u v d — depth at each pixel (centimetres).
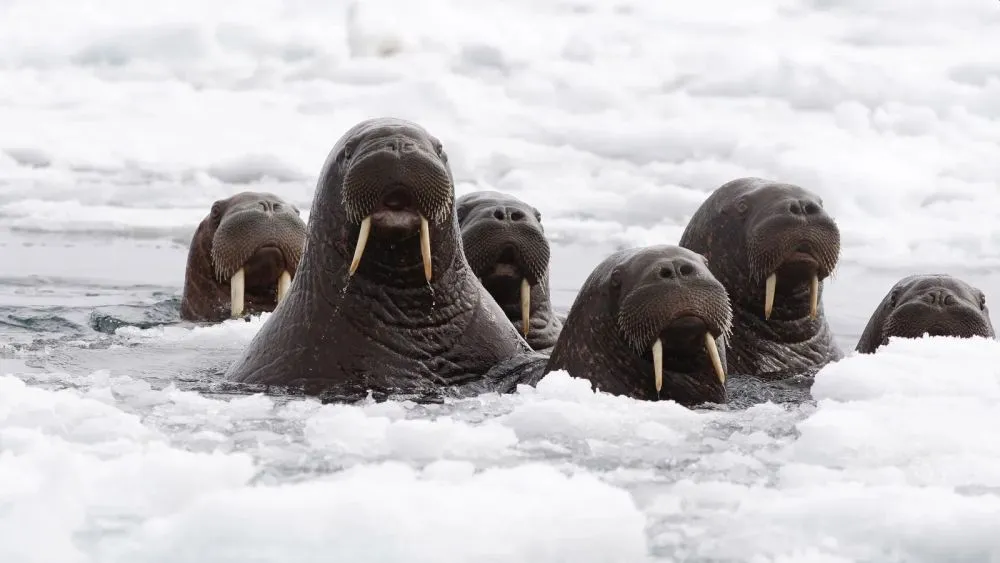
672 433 2086
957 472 1873
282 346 2522
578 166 6662
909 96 7419
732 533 1628
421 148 2291
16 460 1750
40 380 2517
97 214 6069
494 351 2572
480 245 2848
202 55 8681
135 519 1644
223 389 2480
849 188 6169
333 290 2472
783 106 7450
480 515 1606
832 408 2169
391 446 1962
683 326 2272
